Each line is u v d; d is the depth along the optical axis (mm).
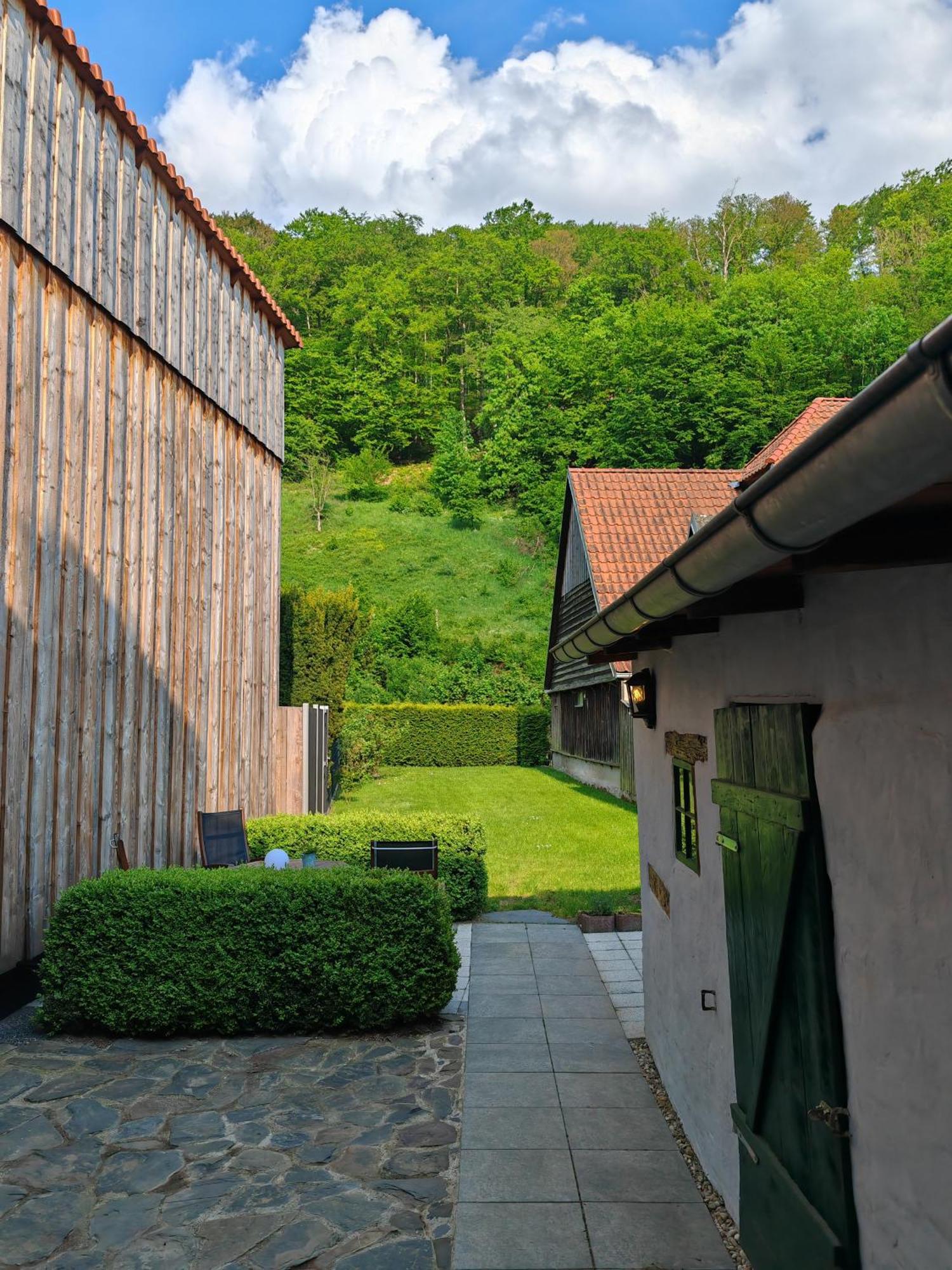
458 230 80062
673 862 4801
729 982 3574
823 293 46344
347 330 63906
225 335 10516
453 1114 4668
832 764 2424
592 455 50438
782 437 13945
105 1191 3846
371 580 45188
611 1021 6148
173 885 5926
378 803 17578
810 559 1969
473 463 55094
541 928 8688
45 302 6578
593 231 79062
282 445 12820
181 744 9141
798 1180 2670
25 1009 6215
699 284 60844
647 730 5711
